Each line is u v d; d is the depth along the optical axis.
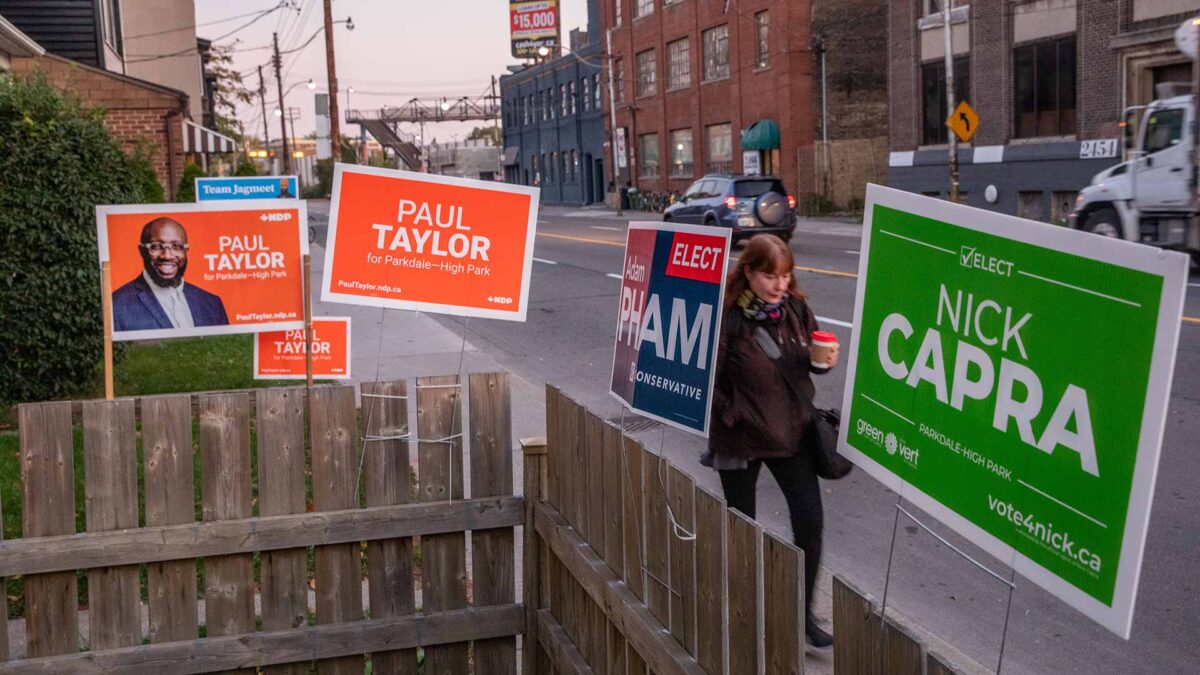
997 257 2.15
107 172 8.96
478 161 87.81
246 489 4.09
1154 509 6.52
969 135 26.06
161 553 3.97
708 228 3.46
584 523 3.79
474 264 4.83
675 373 3.61
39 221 8.42
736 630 2.69
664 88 49.72
